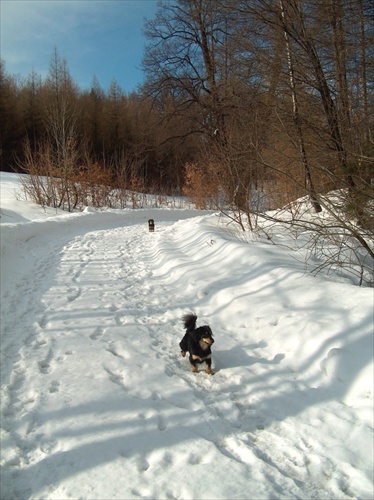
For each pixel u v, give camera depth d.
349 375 4.11
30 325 6.09
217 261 8.77
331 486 2.97
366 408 3.69
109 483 2.96
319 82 10.74
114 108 48.66
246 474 3.04
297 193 9.38
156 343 5.56
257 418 3.83
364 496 2.87
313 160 8.36
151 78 30.55
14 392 4.23
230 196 11.62
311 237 7.68
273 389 4.24
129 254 12.02
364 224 6.30
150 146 38.31
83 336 5.70
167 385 4.38
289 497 2.84
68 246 13.22
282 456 3.30
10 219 19.62
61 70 43.38
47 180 26.00
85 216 19.62
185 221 16.84
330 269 7.33
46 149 27.64
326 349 4.51
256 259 7.87
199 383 4.46
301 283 6.27
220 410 3.93
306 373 4.44
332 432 3.52
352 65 11.26
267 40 12.59
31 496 2.88
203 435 3.55
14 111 42.72
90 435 3.52
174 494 2.87
